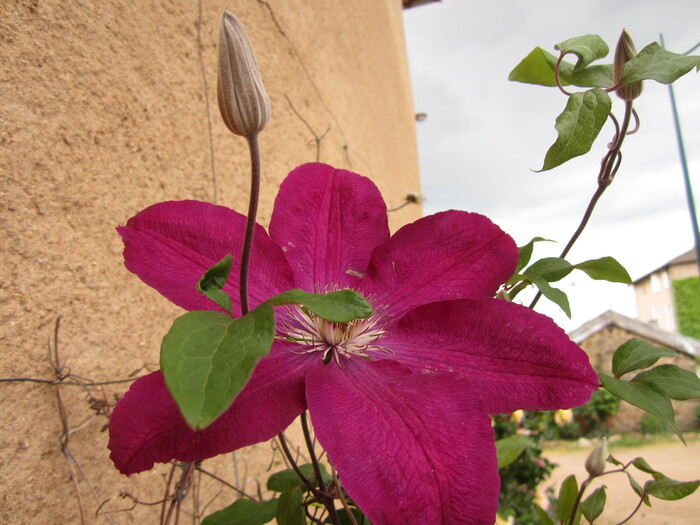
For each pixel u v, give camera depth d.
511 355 0.20
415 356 0.20
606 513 1.67
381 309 0.22
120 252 0.33
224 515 0.25
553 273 0.26
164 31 0.41
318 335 0.21
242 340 0.12
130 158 0.35
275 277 0.22
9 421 0.25
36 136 0.28
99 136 0.32
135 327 0.34
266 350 0.12
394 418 0.17
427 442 0.16
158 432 0.16
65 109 0.30
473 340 0.20
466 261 0.22
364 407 0.17
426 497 0.15
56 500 0.27
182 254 0.20
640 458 0.27
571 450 2.65
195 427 0.11
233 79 0.14
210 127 0.45
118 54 0.35
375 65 1.34
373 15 1.38
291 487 0.26
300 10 0.76
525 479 1.09
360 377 0.19
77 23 0.32
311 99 0.75
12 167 0.26
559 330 0.19
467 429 0.17
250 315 0.13
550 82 0.25
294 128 0.66
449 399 0.18
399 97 1.80
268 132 0.58
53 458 0.27
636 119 0.25
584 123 0.21
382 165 1.27
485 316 0.20
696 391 0.22
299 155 0.66
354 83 1.05
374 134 1.21
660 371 0.23
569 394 0.19
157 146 0.38
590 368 0.19
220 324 0.13
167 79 0.40
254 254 0.21
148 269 0.19
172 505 0.27
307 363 0.20
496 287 0.22
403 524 0.15
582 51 0.23
